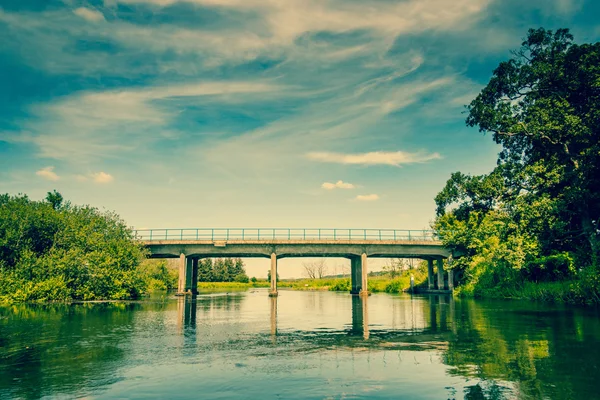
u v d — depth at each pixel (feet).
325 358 34.78
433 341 43.19
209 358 34.88
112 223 153.28
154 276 250.16
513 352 36.32
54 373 29.84
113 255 138.62
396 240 172.35
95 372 30.09
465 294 150.41
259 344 42.06
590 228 103.19
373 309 89.66
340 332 51.13
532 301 102.68
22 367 31.76
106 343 42.75
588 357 33.71
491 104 122.72
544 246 111.14
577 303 91.40
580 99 107.45
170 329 54.39
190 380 27.73
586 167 99.40
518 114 117.39
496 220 126.93
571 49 103.71
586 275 92.12
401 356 35.40
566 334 46.14
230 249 168.96
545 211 102.78
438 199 137.08
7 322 62.85
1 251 130.31
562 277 114.73
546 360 32.81
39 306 99.76
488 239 141.28
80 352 37.68
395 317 69.87
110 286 132.67
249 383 26.96
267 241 168.04
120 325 58.85
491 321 60.23
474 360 33.30
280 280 481.46
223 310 88.79
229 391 25.17
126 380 27.84
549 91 112.88
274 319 67.97
